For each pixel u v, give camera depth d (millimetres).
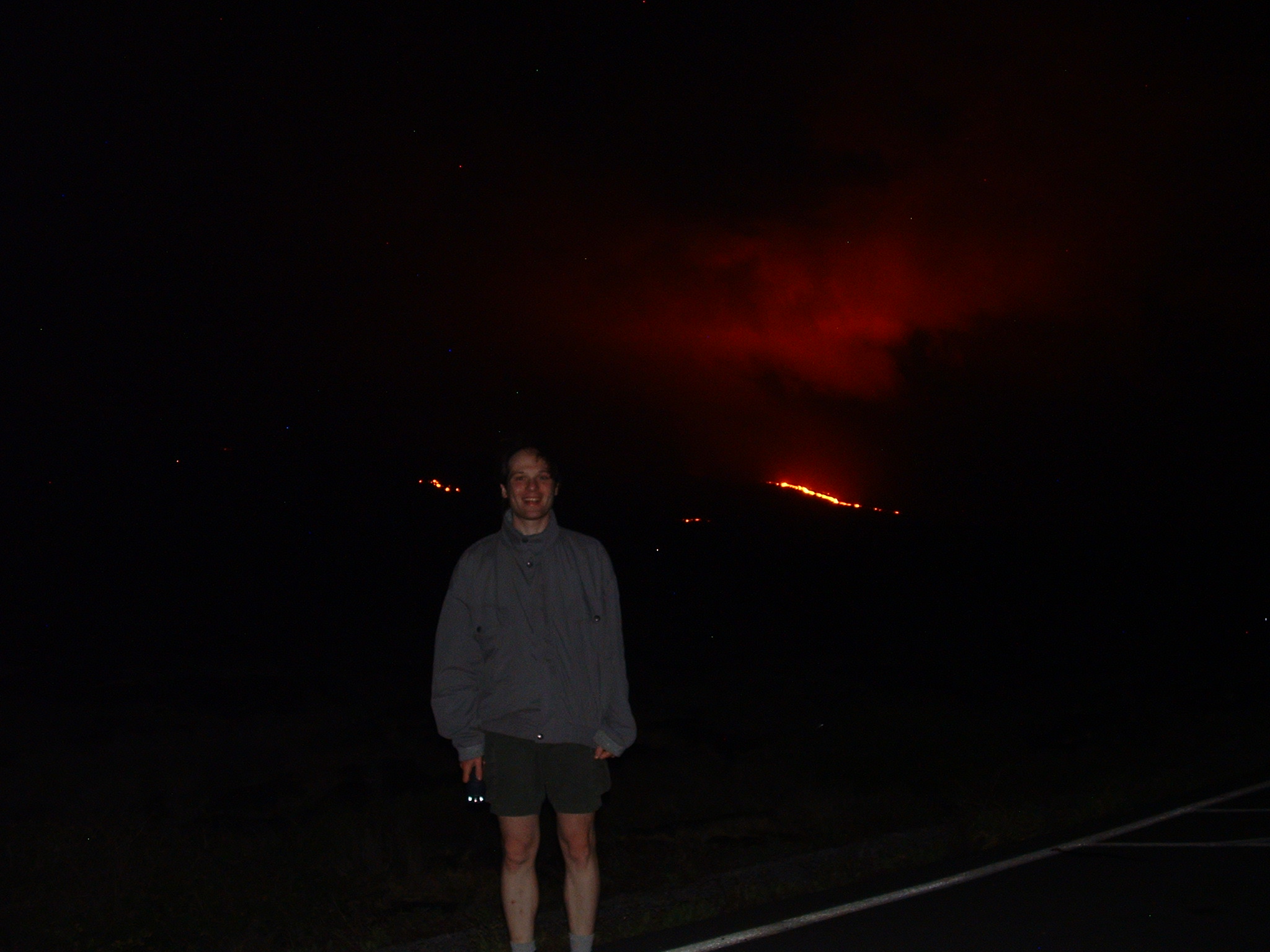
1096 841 5750
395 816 8594
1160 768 9484
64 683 14258
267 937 6027
